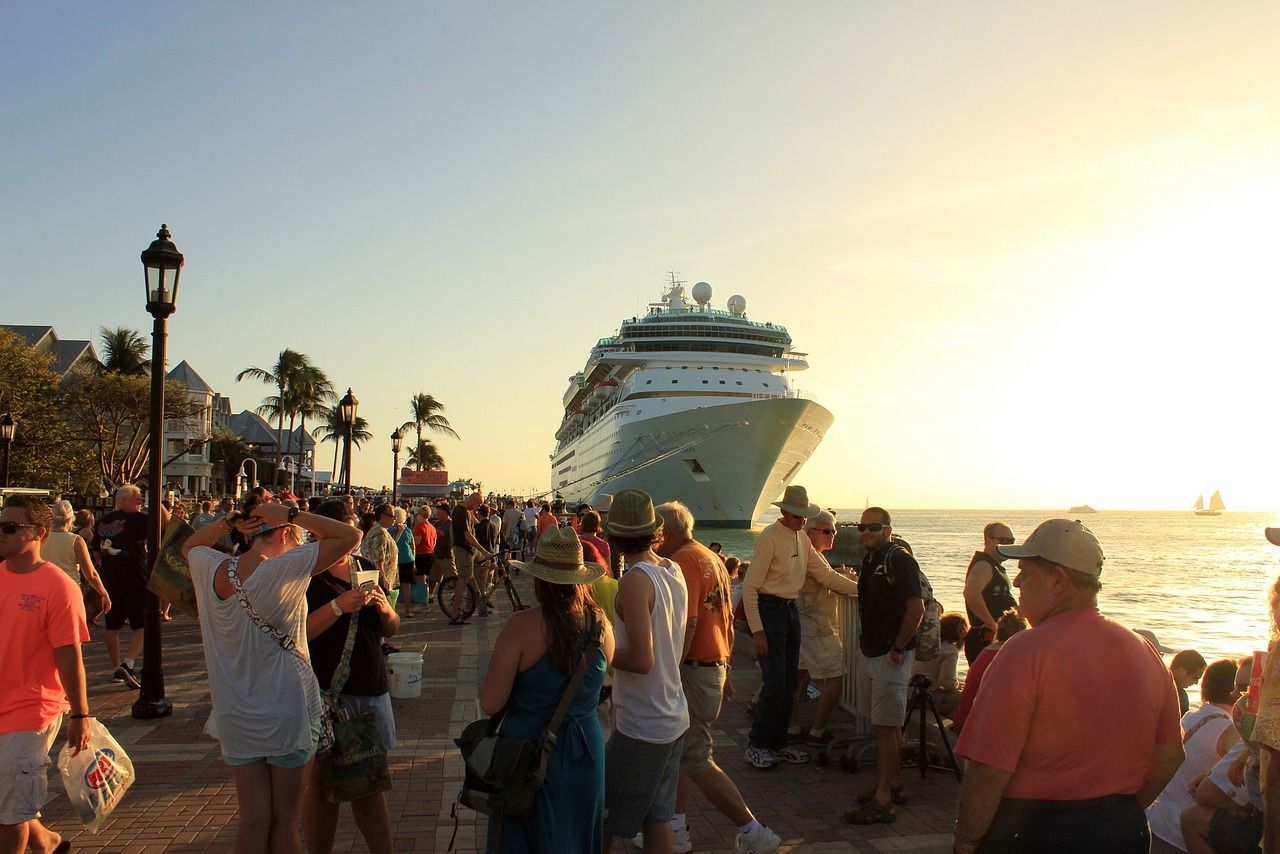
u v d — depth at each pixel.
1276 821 3.50
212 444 75.44
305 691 4.17
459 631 14.41
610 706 6.17
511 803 3.63
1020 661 3.06
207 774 6.65
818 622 7.66
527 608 3.93
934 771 6.99
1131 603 29.61
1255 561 56.06
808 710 8.78
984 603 7.39
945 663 7.98
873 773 6.98
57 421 39.72
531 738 3.77
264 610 4.06
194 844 5.37
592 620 3.94
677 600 4.68
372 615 4.75
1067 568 3.14
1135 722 3.05
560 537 3.88
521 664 3.83
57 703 4.69
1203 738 5.06
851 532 19.58
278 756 4.06
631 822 4.48
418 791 6.38
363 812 4.58
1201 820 4.55
